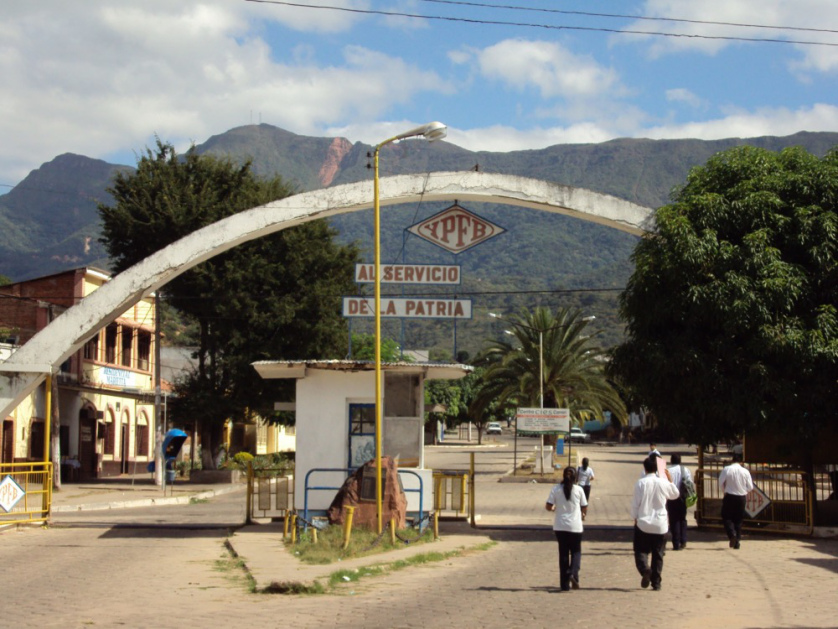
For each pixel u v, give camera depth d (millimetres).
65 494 32438
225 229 20859
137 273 20812
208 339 42281
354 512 17391
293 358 41562
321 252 42188
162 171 42031
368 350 57781
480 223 21000
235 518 23625
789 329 17203
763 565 14195
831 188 18125
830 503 20344
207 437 43188
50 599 11031
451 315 20812
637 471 46656
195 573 13406
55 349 20719
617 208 20281
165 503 30797
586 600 10719
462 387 93500
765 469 19703
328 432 19125
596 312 170875
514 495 33531
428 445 95375
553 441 48812
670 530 16469
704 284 17844
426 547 16125
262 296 41031
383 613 9977
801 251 18062
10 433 34219
